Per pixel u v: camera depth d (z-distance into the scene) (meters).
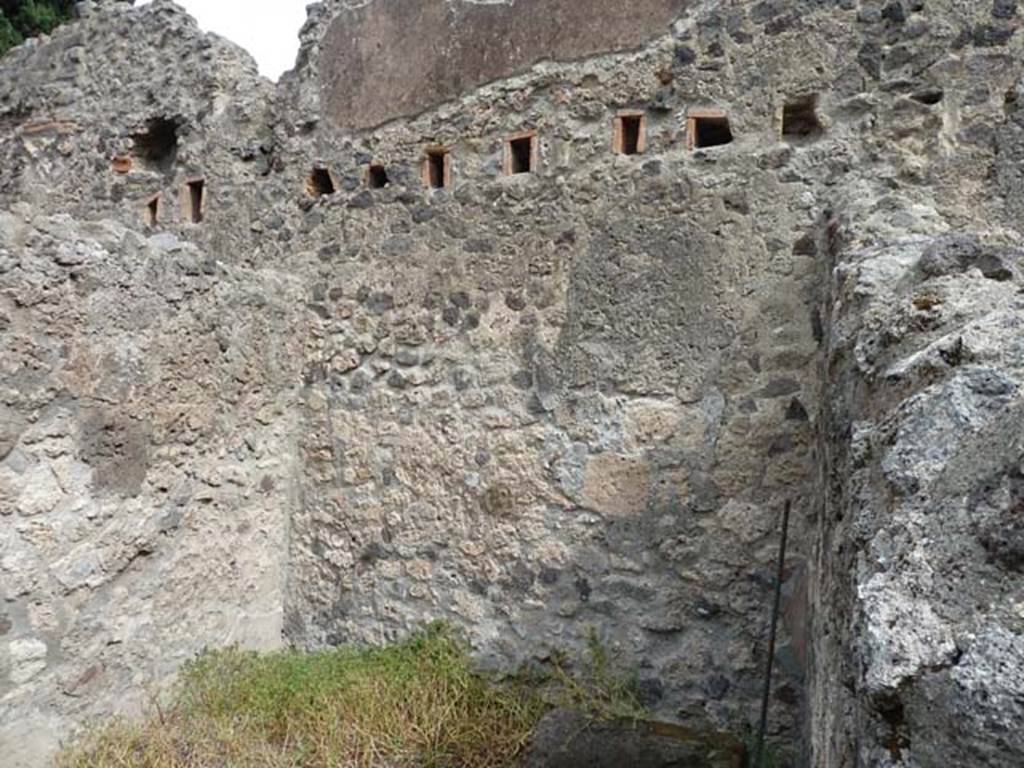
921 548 0.94
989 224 2.63
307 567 3.78
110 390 2.94
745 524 2.89
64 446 2.80
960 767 0.78
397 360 3.58
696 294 2.98
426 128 3.54
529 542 3.25
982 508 0.92
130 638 3.05
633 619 3.06
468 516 3.39
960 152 2.67
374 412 3.62
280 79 4.00
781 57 2.87
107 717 2.96
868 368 1.51
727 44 2.95
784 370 2.85
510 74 3.34
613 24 3.14
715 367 2.95
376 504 3.61
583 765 2.62
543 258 3.26
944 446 1.06
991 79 2.64
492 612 3.33
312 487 3.78
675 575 3.00
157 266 3.11
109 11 4.57
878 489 1.16
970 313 1.40
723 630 2.92
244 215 4.05
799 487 2.82
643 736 2.73
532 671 3.21
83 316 2.84
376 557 3.61
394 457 3.57
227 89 4.17
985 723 0.77
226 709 3.06
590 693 3.06
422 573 3.50
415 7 3.57
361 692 3.06
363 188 3.70
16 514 2.67
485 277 3.39
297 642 3.79
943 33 2.68
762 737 2.56
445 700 3.04
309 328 3.81
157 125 4.39
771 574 2.85
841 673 1.22
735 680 2.90
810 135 2.90
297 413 3.82
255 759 2.75
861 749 0.94
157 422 3.13
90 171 4.62
